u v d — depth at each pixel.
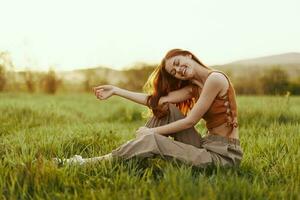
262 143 5.47
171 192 3.42
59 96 21.41
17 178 3.93
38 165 4.04
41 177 3.93
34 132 6.78
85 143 5.59
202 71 4.46
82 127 7.27
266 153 5.14
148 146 4.28
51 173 3.97
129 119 10.41
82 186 3.94
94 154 5.22
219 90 4.30
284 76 24.66
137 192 3.56
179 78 4.51
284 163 4.52
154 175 4.33
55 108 10.38
